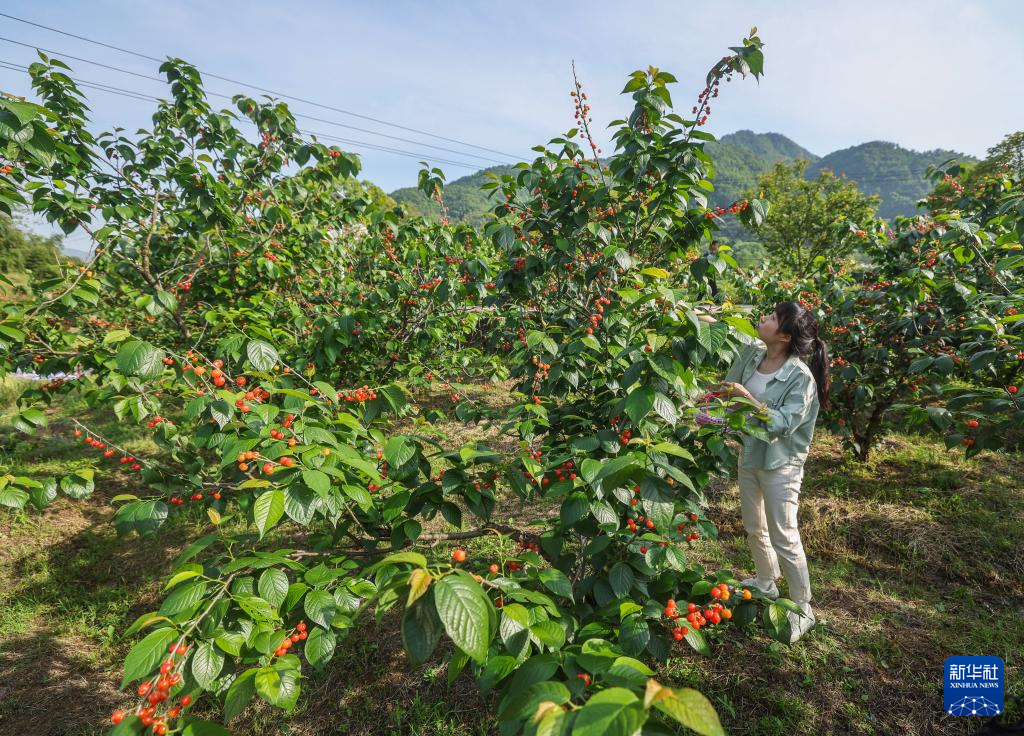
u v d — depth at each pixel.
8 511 4.07
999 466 4.27
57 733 2.31
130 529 1.80
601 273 3.04
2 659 2.74
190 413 1.80
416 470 2.04
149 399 2.60
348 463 1.66
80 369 3.12
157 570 3.50
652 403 1.60
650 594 1.84
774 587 2.69
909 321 3.64
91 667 2.71
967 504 3.70
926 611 2.77
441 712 2.31
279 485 1.47
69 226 3.37
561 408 2.65
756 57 2.45
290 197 4.89
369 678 2.53
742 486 2.64
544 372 3.05
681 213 2.78
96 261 3.24
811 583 3.06
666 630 1.69
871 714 2.17
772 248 21.00
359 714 2.35
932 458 4.50
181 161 3.69
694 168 2.59
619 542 1.89
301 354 3.77
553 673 1.12
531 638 1.28
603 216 2.92
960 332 3.51
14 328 2.45
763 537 2.64
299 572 1.64
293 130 4.66
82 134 3.33
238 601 1.32
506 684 1.30
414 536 1.89
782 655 2.49
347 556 2.23
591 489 1.74
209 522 4.01
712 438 2.03
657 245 3.08
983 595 2.87
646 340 1.74
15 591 3.29
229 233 4.15
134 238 3.74
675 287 2.98
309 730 2.28
